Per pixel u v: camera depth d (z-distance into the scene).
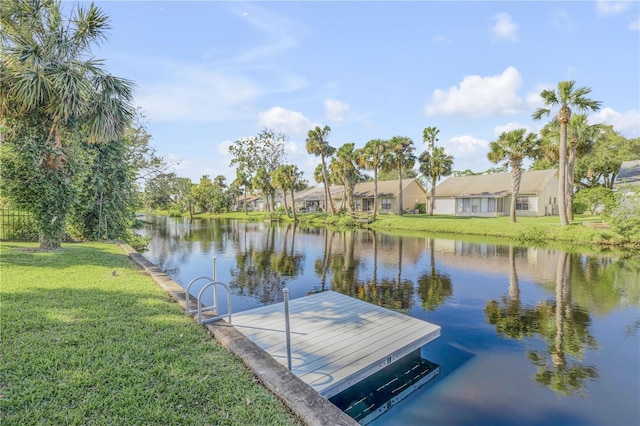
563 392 4.10
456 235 21.34
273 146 47.91
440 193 34.75
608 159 29.70
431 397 4.00
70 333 3.29
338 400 3.94
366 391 4.14
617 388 4.18
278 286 9.34
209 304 7.59
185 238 21.11
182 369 2.68
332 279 10.12
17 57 7.14
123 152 13.91
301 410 2.18
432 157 32.34
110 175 13.09
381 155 30.98
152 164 20.39
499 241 18.12
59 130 8.34
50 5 7.90
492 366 4.75
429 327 5.07
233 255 14.52
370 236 21.56
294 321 5.28
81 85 7.59
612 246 15.50
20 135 8.05
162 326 3.61
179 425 1.99
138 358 2.83
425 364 4.80
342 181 35.12
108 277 5.82
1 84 7.34
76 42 8.26
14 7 7.41
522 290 8.69
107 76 8.49
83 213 12.38
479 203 31.36
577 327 6.16
